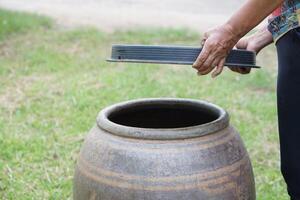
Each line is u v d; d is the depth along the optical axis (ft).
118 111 9.46
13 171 14.28
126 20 30.96
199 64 8.65
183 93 19.61
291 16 8.94
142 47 8.63
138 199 8.27
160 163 8.24
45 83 20.70
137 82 20.62
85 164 8.77
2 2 34.58
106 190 8.44
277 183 13.85
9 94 19.71
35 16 30.35
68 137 16.24
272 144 16.02
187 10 33.14
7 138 16.03
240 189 8.67
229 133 8.85
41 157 15.01
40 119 17.52
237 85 20.75
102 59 23.72
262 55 24.93
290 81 9.17
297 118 9.32
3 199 13.07
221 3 34.60
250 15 8.48
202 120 9.64
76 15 31.86
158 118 9.90
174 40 26.73
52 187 13.58
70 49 25.05
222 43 8.61
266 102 19.16
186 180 8.23
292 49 9.02
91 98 19.02
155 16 31.86
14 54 24.17
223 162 8.50
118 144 8.45
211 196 8.33
